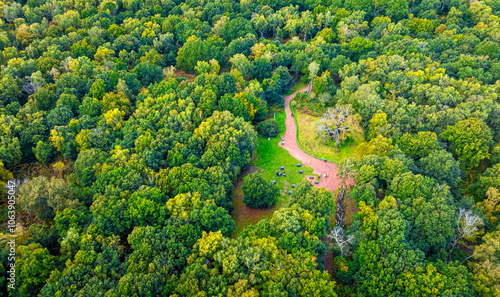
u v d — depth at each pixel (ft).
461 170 403.95
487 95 445.78
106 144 398.01
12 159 388.57
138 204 305.53
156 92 468.75
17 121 406.62
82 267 260.83
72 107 447.83
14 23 631.56
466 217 302.25
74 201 321.11
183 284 242.99
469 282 263.49
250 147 421.18
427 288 247.09
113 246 283.79
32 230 299.99
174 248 276.41
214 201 331.36
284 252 270.26
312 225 291.58
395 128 418.31
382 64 515.50
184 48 573.33
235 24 648.79
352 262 297.33
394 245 278.26
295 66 567.59
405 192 328.70
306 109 531.09
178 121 420.36
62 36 586.86
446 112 425.28
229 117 421.59
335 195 396.57
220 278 249.34
